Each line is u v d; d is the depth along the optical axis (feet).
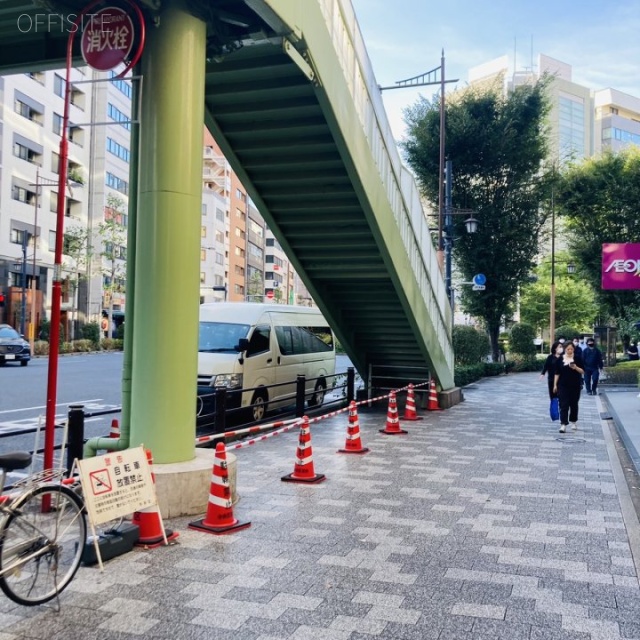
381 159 31.73
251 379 40.09
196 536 16.96
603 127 344.28
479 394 60.49
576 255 114.62
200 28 19.16
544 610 12.63
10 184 132.77
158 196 18.51
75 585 13.69
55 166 151.02
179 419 19.15
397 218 34.63
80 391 56.24
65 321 153.69
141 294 18.83
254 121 27.45
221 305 44.42
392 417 35.42
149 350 18.76
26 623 11.94
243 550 15.93
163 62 18.51
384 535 17.30
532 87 96.02
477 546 16.51
